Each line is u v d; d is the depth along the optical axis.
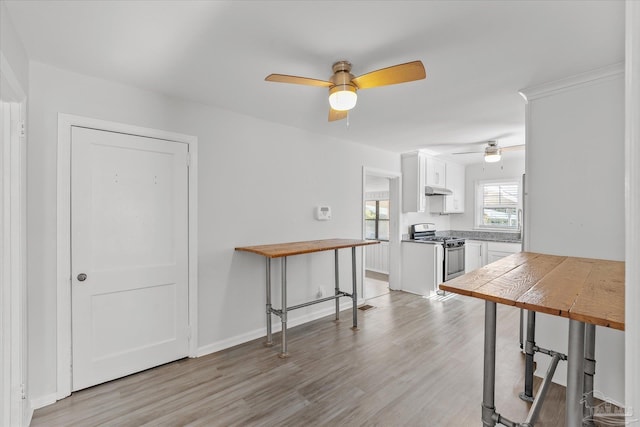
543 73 2.18
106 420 1.91
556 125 2.36
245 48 1.86
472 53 1.91
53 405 2.04
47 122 2.06
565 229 2.33
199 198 2.76
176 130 2.62
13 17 1.55
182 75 2.22
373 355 2.79
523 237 2.65
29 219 1.99
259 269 3.20
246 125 3.08
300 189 3.58
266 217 3.24
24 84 1.85
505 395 2.20
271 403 2.09
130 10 1.51
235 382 2.34
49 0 1.43
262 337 3.20
